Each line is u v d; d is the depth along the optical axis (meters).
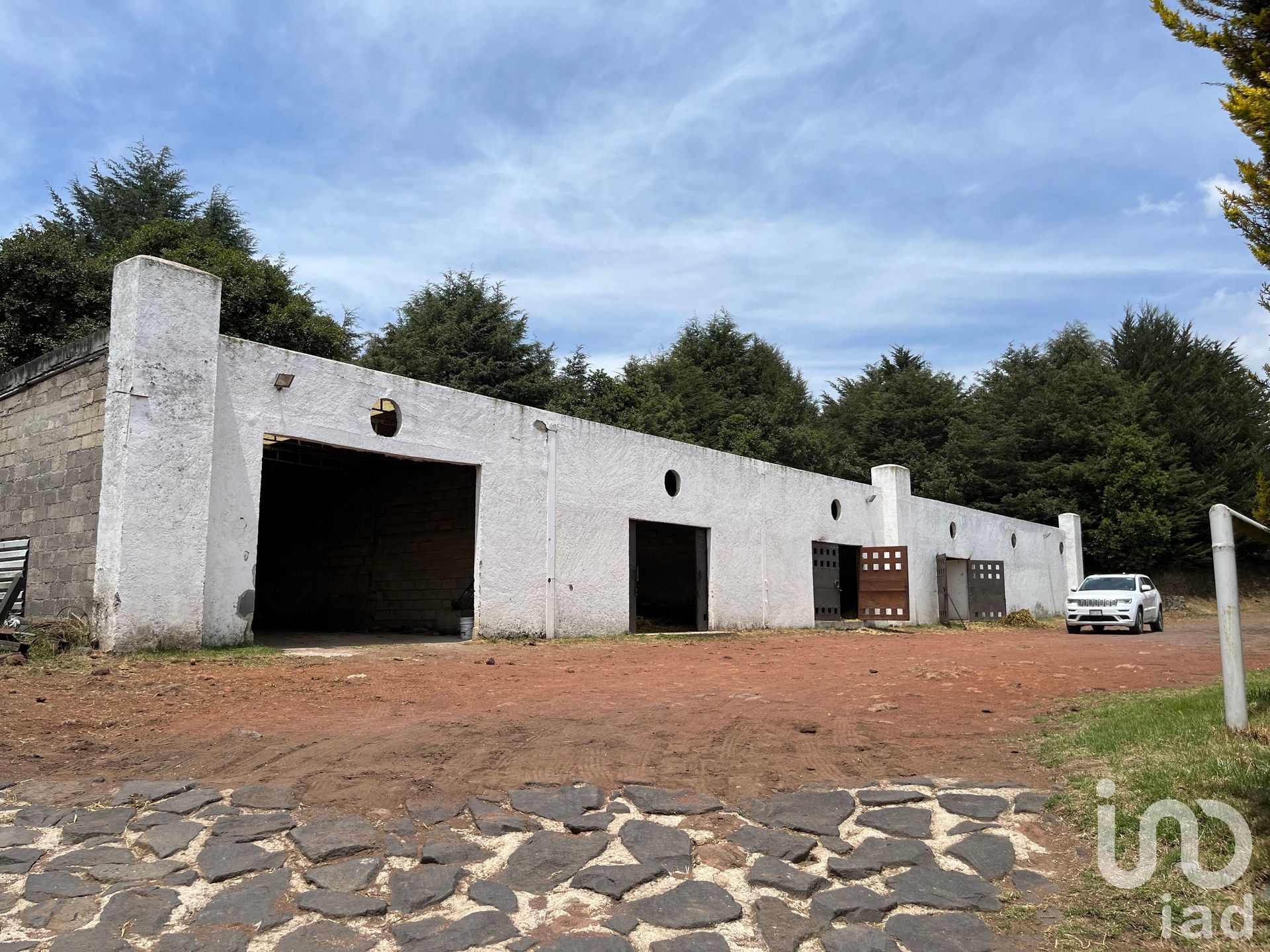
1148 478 36.72
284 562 20.62
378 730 7.15
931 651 15.09
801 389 45.22
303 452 17.27
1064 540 35.47
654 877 4.46
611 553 17.31
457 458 14.57
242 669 9.91
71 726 6.90
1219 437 39.66
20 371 12.77
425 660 11.75
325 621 19.55
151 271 10.78
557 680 10.34
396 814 5.20
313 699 8.41
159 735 6.77
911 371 45.03
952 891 4.33
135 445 10.43
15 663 9.37
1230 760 5.31
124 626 10.19
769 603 21.12
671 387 38.19
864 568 24.64
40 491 11.91
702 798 5.52
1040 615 32.97
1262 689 7.29
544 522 15.99
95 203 32.06
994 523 30.81
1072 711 7.91
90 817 5.05
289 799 5.39
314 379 12.68
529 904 4.18
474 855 4.66
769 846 4.82
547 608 15.86
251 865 4.49
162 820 5.03
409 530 18.30
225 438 11.62
